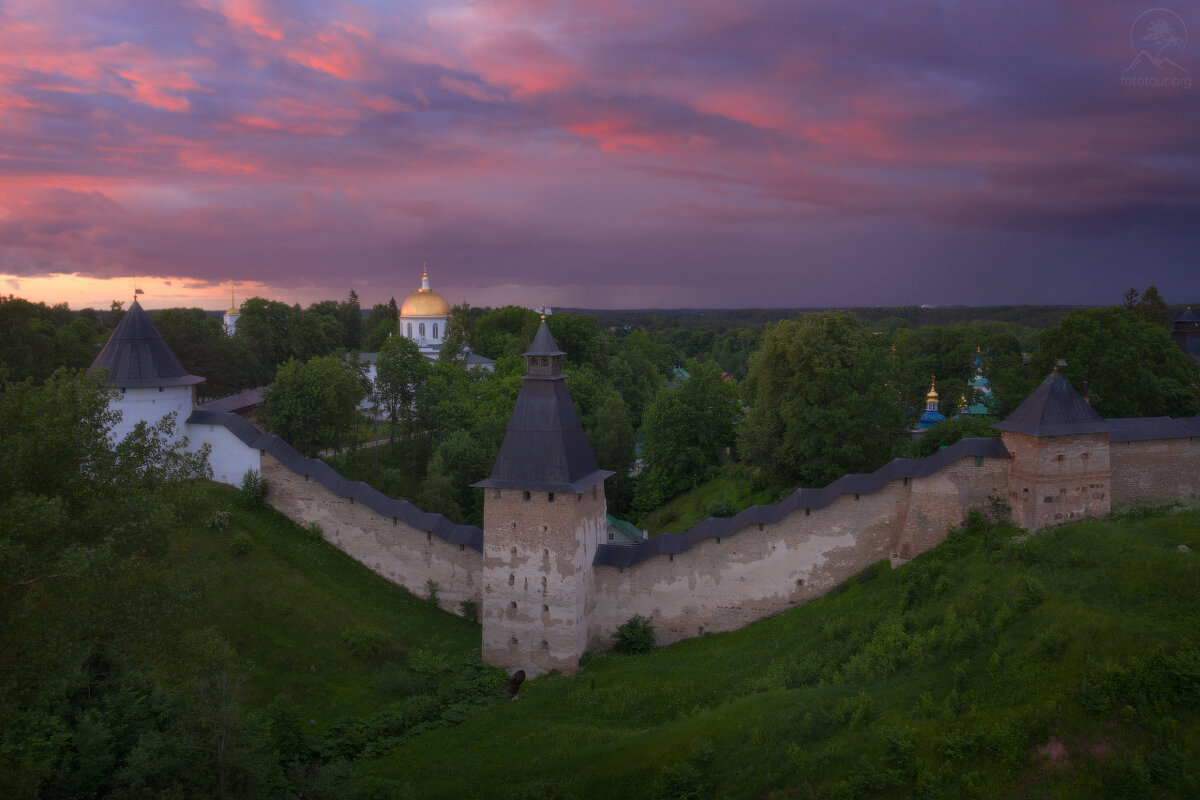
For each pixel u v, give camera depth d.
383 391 85.69
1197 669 31.19
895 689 36.25
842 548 49.16
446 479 70.38
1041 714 31.84
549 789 36.41
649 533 75.69
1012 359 109.81
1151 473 49.38
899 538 48.31
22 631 24.31
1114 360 62.91
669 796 34.44
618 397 98.31
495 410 92.44
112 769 31.67
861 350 65.56
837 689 37.91
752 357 76.81
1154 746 30.20
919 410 108.38
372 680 46.03
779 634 46.94
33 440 25.17
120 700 33.97
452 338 122.56
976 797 30.62
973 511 46.81
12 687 24.06
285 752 38.16
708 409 84.69
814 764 33.62
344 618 50.03
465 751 40.03
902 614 42.12
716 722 37.81
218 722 32.12
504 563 49.69
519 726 42.19
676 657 48.25
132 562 26.34
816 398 61.84
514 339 135.88
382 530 56.41
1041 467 44.16
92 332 105.50
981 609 38.75
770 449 67.56
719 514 68.44
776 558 49.91
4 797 25.48
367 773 38.41
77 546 24.17
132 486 28.52
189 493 31.08
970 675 35.06
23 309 83.19
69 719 33.03
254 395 80.94
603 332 167.12
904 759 32.44
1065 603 36.16
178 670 27.81
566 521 48.28
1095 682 32.16
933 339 136.12
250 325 112.12
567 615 48.56
